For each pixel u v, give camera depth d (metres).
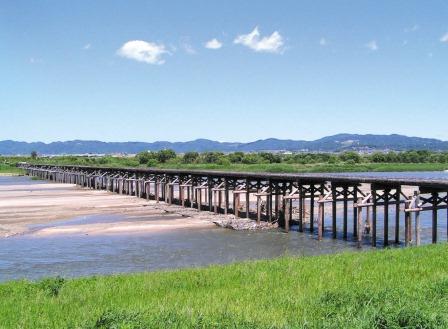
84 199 66.00
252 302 11.82
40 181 114.88
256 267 17.92
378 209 52.94
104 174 86.56
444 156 158.12
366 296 11.32
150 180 68.12
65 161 169.25
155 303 12.07
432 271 15.46
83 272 24.33
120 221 43.62
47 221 43.56
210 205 51.28
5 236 35.44
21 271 24.69
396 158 155.50
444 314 9.45
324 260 19.00
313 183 38.94
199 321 9.74
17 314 11.70
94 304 12.60
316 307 11.03
